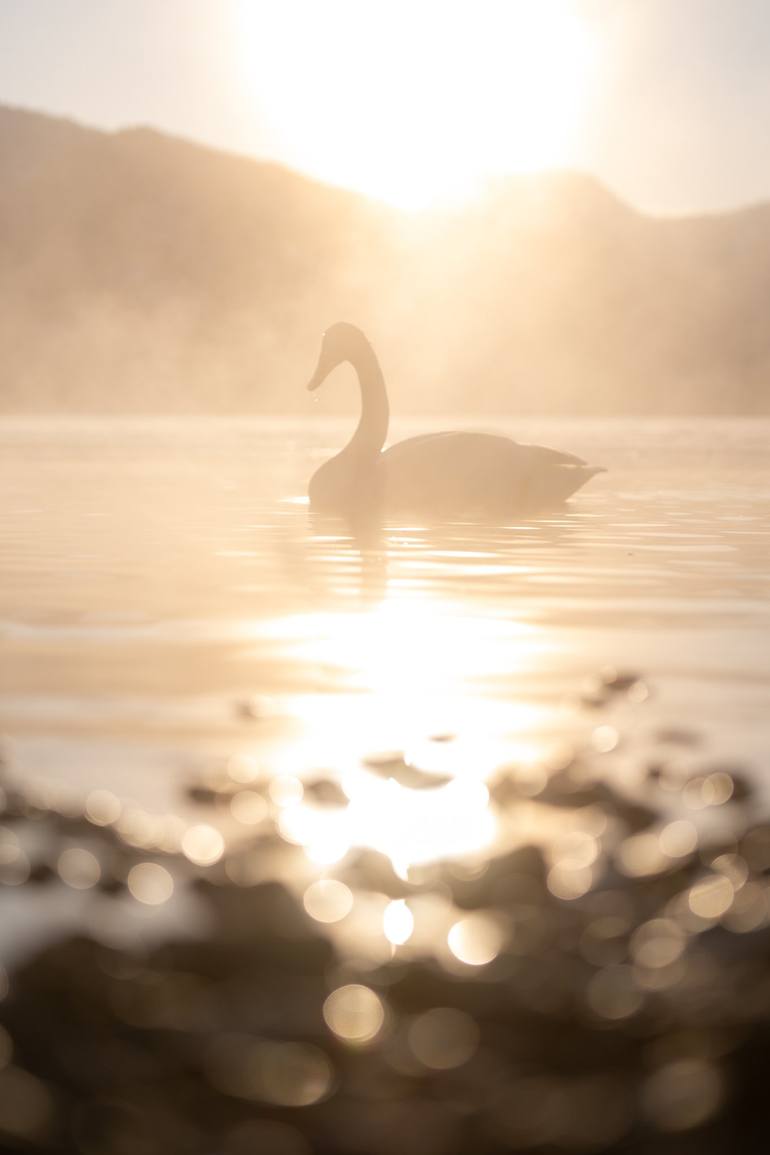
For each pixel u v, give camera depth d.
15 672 10.42
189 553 17.73
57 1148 4.09
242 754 8.31
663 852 6.64
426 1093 4.45
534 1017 4.84
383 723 9.05
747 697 9.84
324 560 17.11
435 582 15.31
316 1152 4.12
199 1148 4.11
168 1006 4.97
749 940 5.32
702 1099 4.21
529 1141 4.08
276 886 6.10
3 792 7.40
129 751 8.33
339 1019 4.90
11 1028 4.77
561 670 10.73
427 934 5.77
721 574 16.00
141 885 6.25
